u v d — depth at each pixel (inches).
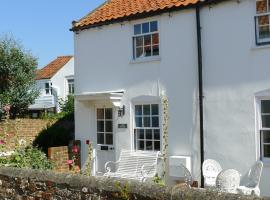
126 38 566.9
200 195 200.8
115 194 238.5
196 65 497.0
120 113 569.6
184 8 504.1
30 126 761.6
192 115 498.3
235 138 463.5
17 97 906.1
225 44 474.3
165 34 526.0
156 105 535.5
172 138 514.9
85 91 616.4
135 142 556.7
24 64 928.3
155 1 568.1
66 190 270.7
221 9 478.6
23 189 305.3
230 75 469.1
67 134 733.3
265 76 444.1
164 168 511.8
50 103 1393.9
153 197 218.4
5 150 458.3
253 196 188.1
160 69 529.7
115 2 658.2
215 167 462.9
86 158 607.8
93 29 605.0
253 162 448.8
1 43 910.4
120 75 572.4
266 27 453.1
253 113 450.6
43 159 459.5
